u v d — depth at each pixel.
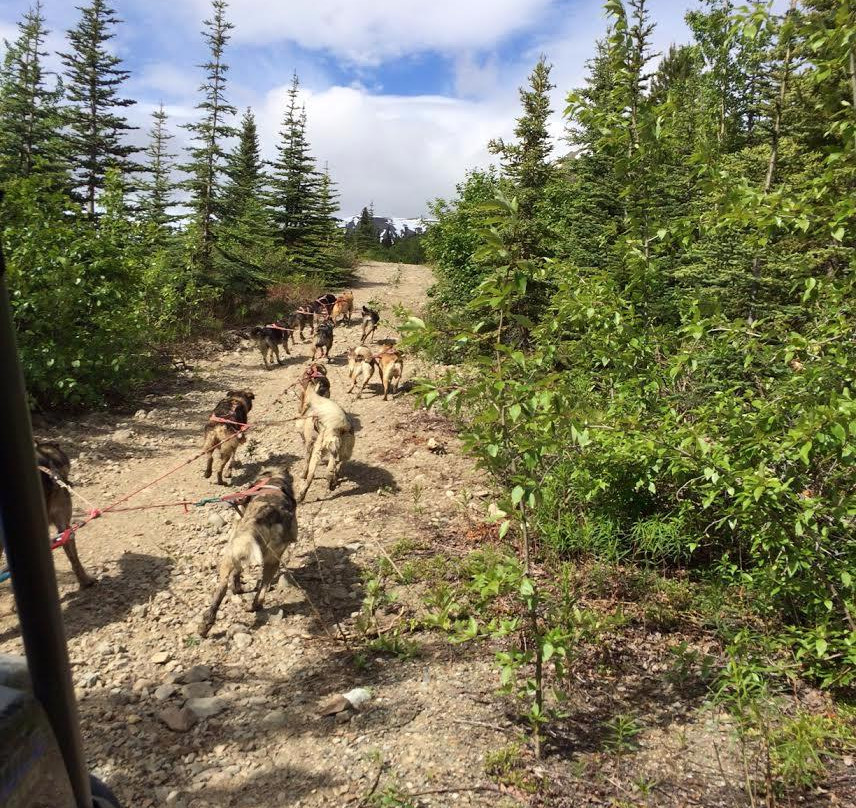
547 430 3.94
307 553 6.91
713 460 4.84
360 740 4.17
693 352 5.61
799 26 4.58
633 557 6.26
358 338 19.94
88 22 28.48
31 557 1.40
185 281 19.84
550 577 6.06
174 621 5.62
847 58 4.45
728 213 4.82
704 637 5.38
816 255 9.08
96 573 6.45
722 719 4.40
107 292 12.15
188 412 12.41
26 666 1.62
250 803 3.65
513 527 6.61
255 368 16.31
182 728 4.27
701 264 10.16
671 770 3.94
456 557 6.70
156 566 6.64
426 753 4.04
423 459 9.77
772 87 9.92
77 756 1.58
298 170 32.06
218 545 7.15
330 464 8.59
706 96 9.70
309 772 3.89
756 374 6.35
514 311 11.16
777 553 5.19
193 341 17.84
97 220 15.61
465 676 4.86
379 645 5.19
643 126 5.65
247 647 5.27
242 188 22.12
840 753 4.07
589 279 6.01
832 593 4.75
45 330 11.73
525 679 4.73
